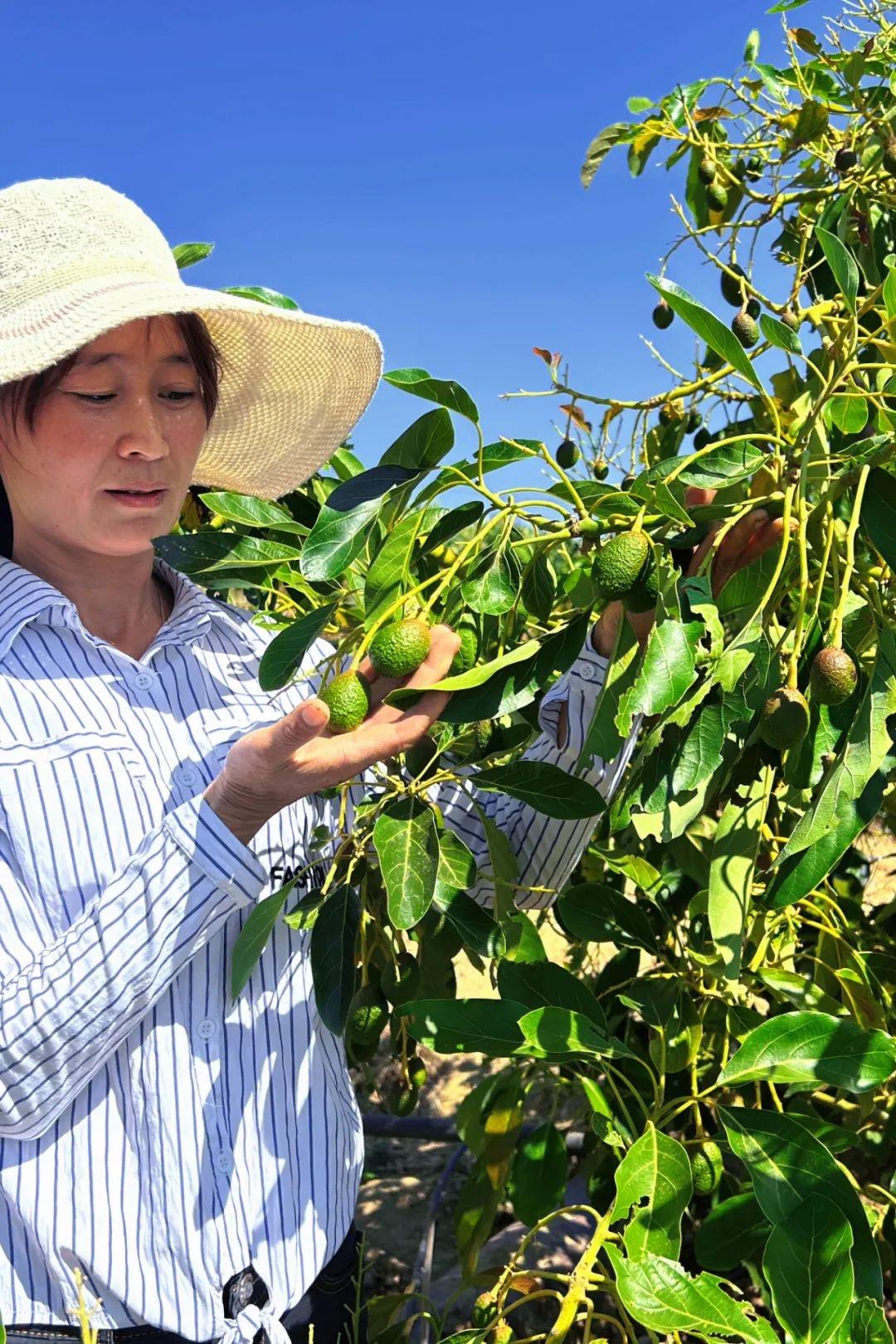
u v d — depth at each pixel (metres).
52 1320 1.64
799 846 1.56
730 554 1.82
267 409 2.28
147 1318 1.63
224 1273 1.65
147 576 1.86
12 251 1.67
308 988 1.85
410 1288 3.39
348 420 2.28
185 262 3.15
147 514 1.68
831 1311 1.40
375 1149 4.51
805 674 1.79
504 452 1.90
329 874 1.84
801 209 3.02
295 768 1.47
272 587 2.29
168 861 1.50
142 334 1.62
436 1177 4.27
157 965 1.52
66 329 1.53
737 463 1.73
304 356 2.15
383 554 1.85
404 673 1.58
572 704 1.99
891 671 1.58
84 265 1.67
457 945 2.48
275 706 1.90
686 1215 3.03
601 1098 1.88
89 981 1.49
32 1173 1.61
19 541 1.79
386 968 2.43
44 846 1.60
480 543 1.69
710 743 1.64
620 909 2.37
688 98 3.17
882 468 1.64
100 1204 1.62
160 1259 1.64
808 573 1.80
